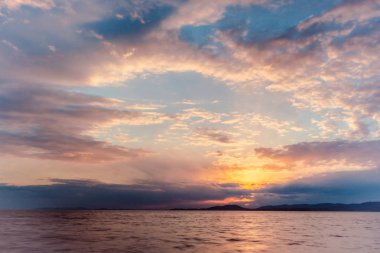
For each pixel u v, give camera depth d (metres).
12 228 83.38
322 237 63.38
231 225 109.50
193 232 76.19
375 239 59.19
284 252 43.19
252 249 45.75
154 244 50.72
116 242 52.97
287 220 158.50
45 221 125.69
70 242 52.25
